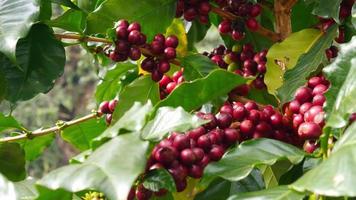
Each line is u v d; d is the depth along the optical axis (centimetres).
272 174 78
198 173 68
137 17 86
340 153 61
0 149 83
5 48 77
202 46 283
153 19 87
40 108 412
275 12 90
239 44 97
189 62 86
